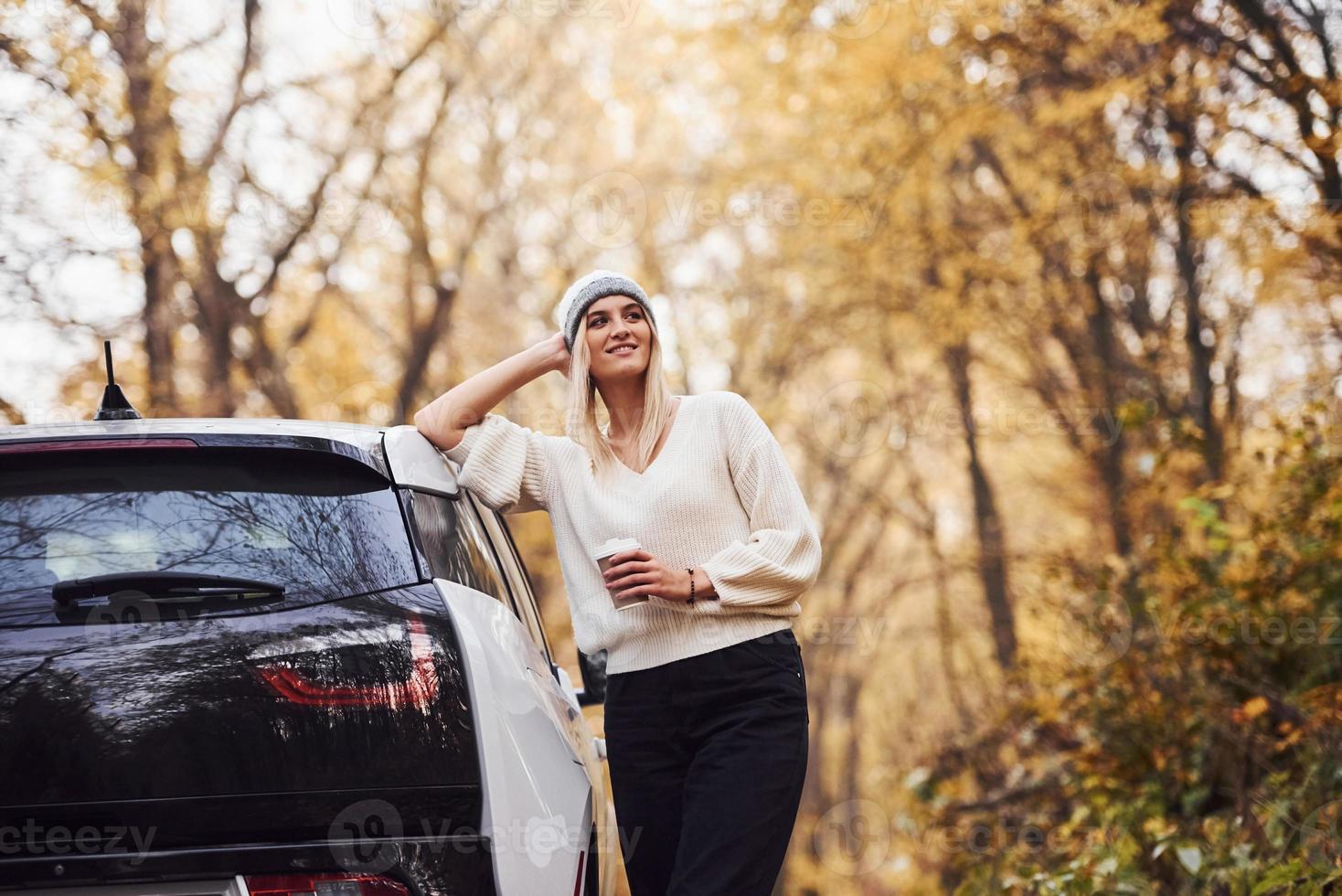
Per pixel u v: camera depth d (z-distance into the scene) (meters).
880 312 15.18
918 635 18.03
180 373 13.32
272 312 14.05
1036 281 13.48
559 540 3.08
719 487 2.96
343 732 2.29
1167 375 12.55
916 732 13.73
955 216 14.08
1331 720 5.52
